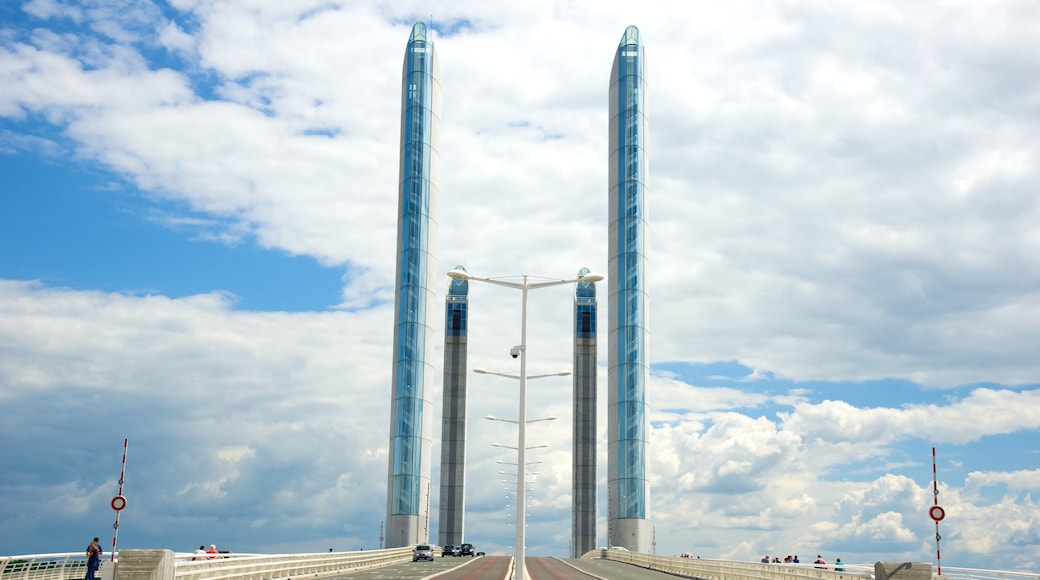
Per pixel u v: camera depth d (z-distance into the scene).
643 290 171.50
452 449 188.25
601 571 93.75
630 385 167.38
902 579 45.53
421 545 123.06
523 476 61.84
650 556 109.19
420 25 184.62
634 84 177.12
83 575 55.78
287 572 65.38
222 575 51.41
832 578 54.44
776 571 62.25
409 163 177.62
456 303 194.38
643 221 173.62
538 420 71.25
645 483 165.25
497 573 81.94
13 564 49.06
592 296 199.00
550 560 137.75
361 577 73.00
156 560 41.03
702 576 81.12
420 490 168.25
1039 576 47.22
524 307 64.31
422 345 172.38
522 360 63.69
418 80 180.50
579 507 189.25
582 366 195.88
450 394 190.75
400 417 169.50
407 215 175.88
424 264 175.25
